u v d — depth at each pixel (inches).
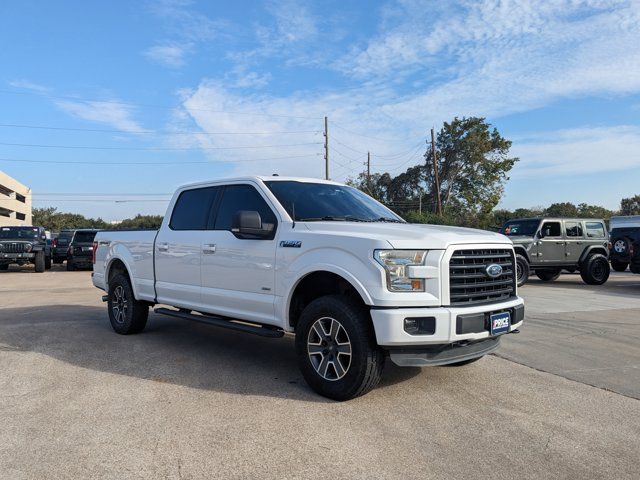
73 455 131.1
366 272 163.9
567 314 373.4
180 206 255.1
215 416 158.1
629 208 2687.0
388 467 125.6
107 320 336.2
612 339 282.5
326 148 1702.8
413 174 2293.3
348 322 166.6
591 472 124.9
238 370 211.3
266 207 208.8
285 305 190.1
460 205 2150.6
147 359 229.6
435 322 159.6
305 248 183.9
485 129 2103.8
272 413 160.9
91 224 3917.3
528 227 610.9
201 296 230.4
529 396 181.6
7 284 622.8
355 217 211.6
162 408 165.2
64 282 653.3
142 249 271.4
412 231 171.6
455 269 167.9
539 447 138.7
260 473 122.1
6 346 254.5
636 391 189.0
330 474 121.8
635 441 143.6
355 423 153.2
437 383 195.5
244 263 208.4
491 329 172.2
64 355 236.1
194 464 126.4
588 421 158.4
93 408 165.2
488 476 122.0
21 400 172.9
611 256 625.3
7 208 2893.7
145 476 120.4
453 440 142.3
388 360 227.3
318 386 176.2
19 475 120.5
